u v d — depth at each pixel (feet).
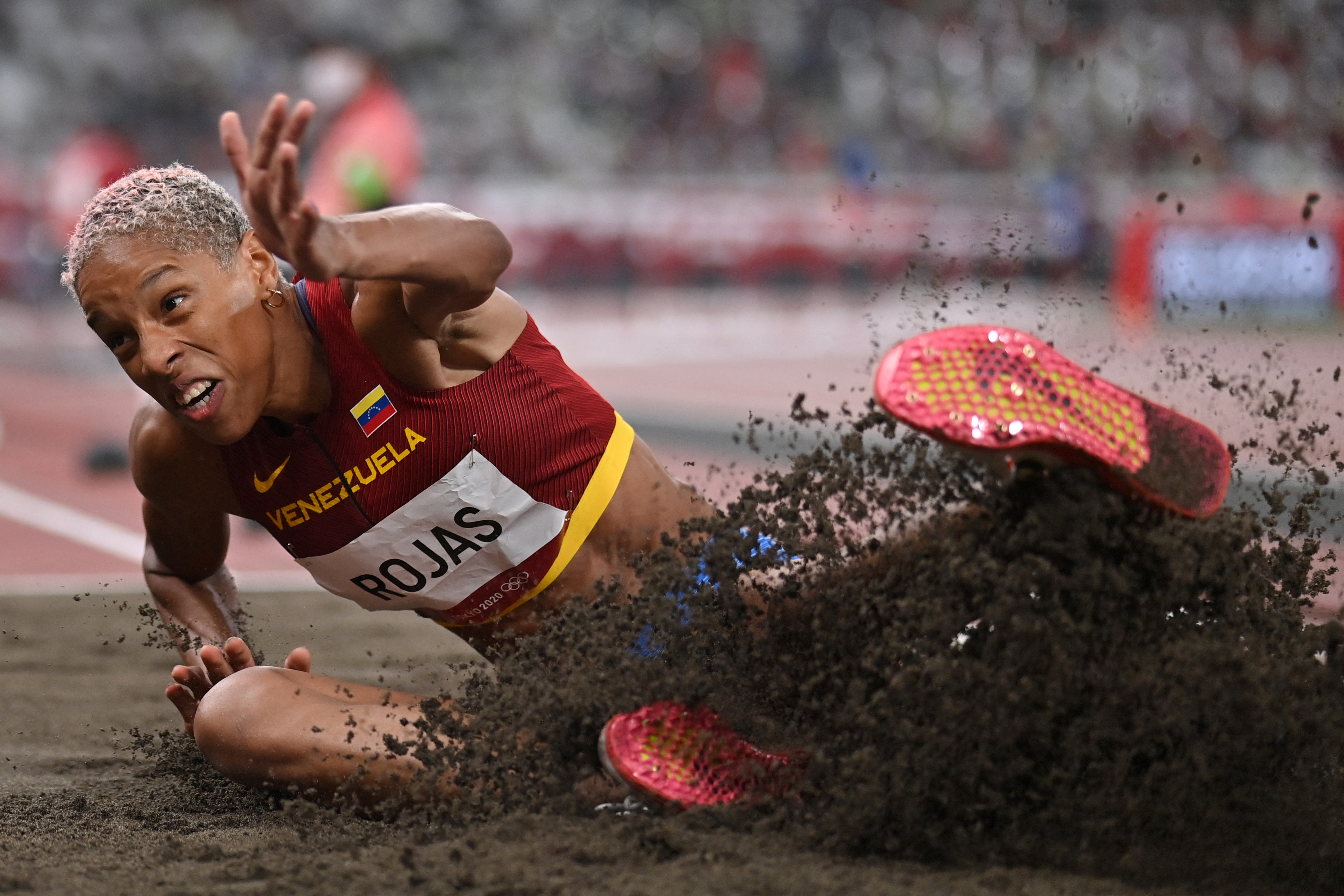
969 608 26.27
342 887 24.06
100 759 38.14
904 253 220.23
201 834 29.35
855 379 152.76
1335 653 26.73
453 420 29.17
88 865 26.61
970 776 25.23
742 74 297.94
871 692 27.66
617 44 306.96
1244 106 252.01
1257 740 25.81
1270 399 86.48
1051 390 25.73
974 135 278.26
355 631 57.47
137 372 26.40
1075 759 25.57
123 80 265.95
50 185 189.26
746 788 27.27
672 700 27.76
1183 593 26.45
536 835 26.17
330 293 27.96
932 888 23.24
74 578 72.02
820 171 283.38
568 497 30.78
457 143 271.90
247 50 271.90
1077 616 25.99
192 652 35.68
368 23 281.33
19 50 266.98
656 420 119.55
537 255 216.95
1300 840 25.22
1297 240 174.50
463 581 31.04
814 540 29.22
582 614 29.99
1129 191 212.02
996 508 26.81
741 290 226.58
